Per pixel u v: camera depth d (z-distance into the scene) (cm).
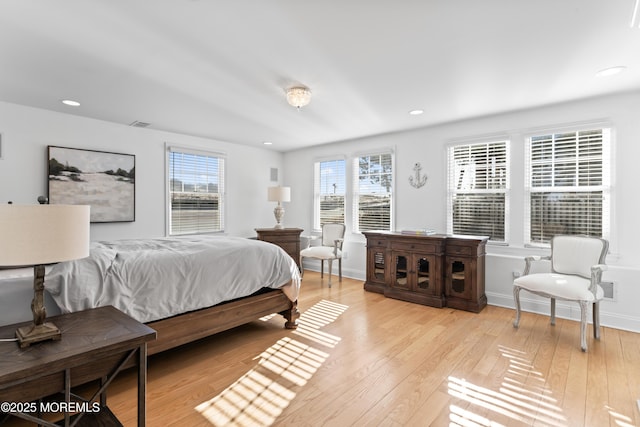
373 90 292
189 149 475
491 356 242
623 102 300
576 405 181
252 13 175
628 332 289
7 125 327
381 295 414
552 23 184
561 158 336
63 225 125
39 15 176
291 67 244
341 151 529
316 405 182
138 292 205
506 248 368
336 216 542
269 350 253
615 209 305
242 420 169
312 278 515
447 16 178
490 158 382
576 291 257
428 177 429
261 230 499
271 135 476
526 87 284
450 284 366
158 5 167
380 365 228
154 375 215
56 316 159
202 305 236
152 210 437
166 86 281
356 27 190
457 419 169
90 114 366
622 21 181
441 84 278
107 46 212
